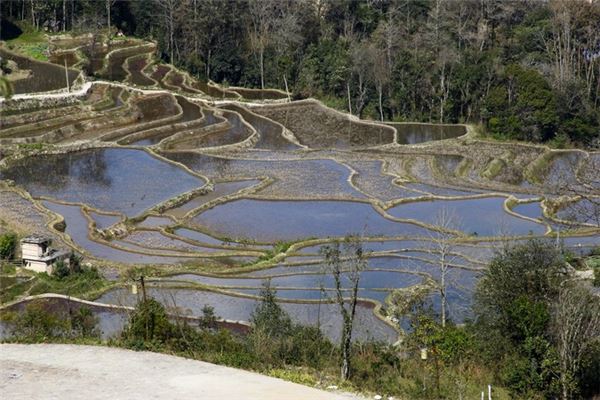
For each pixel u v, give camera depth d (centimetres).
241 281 9450
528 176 14375
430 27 19338
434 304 8606
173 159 14812
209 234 11144
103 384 5197
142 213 11819
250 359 5819
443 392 5734
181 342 6088
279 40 19875
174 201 12275
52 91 17175
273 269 9788
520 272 6994
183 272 9612
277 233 11219
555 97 16500
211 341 6162
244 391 5172
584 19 18650
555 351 6003
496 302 6819
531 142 16512
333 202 12650
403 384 5803
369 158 15312
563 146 16262
